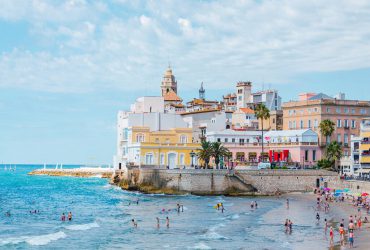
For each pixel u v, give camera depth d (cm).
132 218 12262
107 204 15488
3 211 14550
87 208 14975
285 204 14000
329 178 16212
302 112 19912
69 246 9194
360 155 17200
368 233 9738
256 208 13325
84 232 10612
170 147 18000
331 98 19975
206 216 12231
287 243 9000
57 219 12838
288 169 16188
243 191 15888
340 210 12781
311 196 15475
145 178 17212
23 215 13675
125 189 18712
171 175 16275
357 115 19512
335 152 17788
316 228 10450
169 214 12662
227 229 10506
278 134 19650
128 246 9056
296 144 18688
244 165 17938
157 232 10362
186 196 15900
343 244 8744
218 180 15925
